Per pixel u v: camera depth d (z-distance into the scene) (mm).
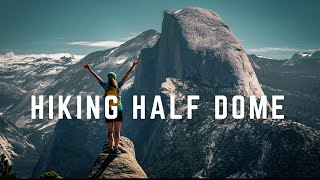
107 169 19531
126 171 19312
